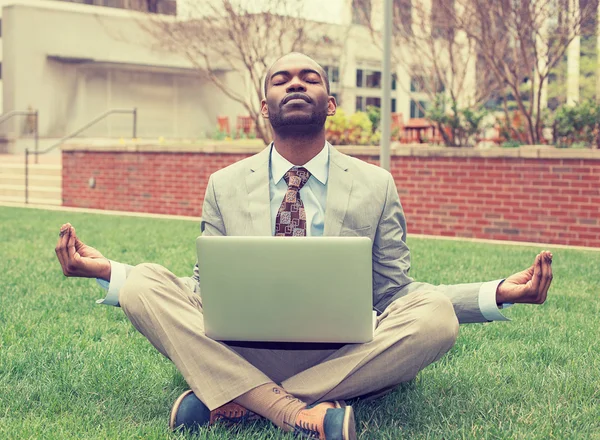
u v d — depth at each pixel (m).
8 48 24.05
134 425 2.85
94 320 4.65
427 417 2.92
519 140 11.12
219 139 18.17
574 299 5.37
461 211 9.71
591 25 10.40
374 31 13.01
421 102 26.17
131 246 8.12
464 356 3.86
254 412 2.70
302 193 2.91
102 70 25.20
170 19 14.96
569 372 3.52
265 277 2.56
